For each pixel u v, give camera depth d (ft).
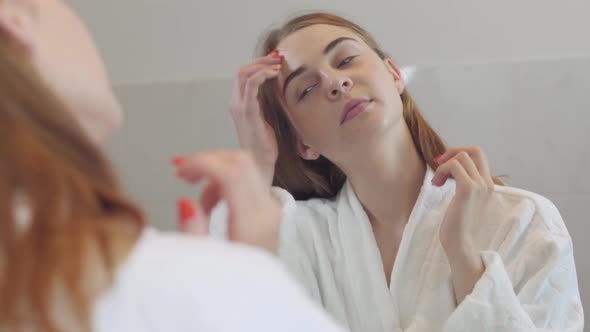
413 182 3.49
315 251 3.59
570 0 4.83
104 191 1.28
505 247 3.20
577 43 4.84
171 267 1.23
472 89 4.88
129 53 5.12
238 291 1.22
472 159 3.32
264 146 3.51
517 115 4.87
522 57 4.87
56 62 1.52
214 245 1.31
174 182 5.13
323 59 3.38
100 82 1.64
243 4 5.03
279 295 1.26
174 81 5.10
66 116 1.28
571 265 3.19
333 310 3.43
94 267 1.19
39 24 1.52
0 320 1.14
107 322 1.20
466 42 4.90
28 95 1.22
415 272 3.34
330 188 4.04
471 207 3.10
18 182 1.17
